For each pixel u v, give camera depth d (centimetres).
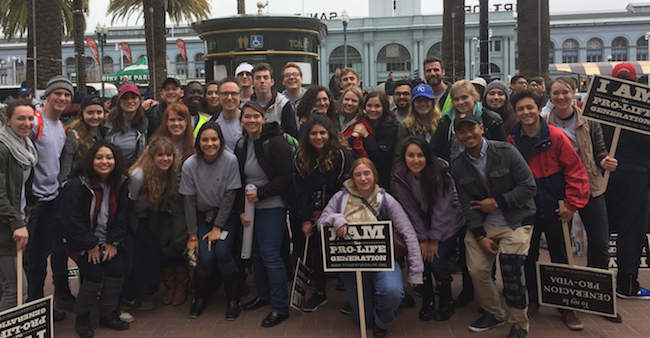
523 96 425
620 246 492
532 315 462
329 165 454
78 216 422
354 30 6128
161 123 504
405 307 493
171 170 472
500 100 520
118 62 6338
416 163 429
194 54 6278
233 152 478
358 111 543
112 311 454
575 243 656
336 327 452
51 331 396
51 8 969
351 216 430
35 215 458
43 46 966
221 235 466
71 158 483
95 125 495
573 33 6738
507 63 5906
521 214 408
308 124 455
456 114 483
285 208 470
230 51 1083
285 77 636
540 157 435
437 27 5988
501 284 551
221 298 527
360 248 410
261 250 465
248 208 461
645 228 486
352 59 6225
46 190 462
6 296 406
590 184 459
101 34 3259
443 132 483
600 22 6638
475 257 423
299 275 468
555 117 480
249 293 547
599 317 453
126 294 497
